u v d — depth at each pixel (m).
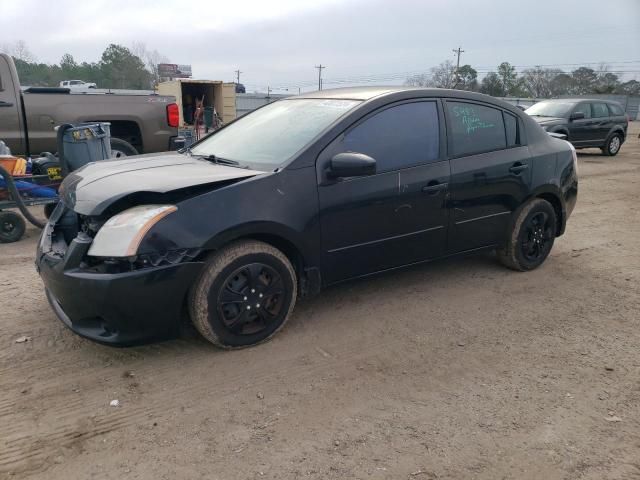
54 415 2.91
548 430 2.86
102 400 3.05
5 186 6.09
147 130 8.50
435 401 3.11
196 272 3.27
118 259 3.10
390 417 2.95
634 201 9.28
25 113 7.59
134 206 3.28
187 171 3.69
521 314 4.33
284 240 3.62
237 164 3.90
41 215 7.39
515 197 4.86
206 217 3.26
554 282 5.04
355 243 3.93
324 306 4.37
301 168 3.64
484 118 4.67
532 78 71.94
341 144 3.82
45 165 6.43
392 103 4.12
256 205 3.42
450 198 4.37
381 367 3.48
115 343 3.21
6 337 3.77
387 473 2.52
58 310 3.52
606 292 4.84
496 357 3.64
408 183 4.09
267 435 2.78
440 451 2.68
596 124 16.11
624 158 16.42
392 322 4.12
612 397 3.19
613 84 68.75
